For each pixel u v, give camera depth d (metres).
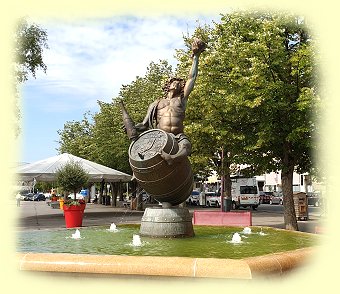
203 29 27.44
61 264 6.47
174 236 10.45
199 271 6.09
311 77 18.30
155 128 10.95
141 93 39.56
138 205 39.19
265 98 18.22
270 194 60.34
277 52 18.36
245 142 20.28
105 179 28.89
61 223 24.98
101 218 29.20
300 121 18.44
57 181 20.55
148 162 9.91
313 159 19.70
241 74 19.53
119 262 6.35
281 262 6.68
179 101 11.03
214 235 12.00
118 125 38.12
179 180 10.31
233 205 43.81
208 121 20.98
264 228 13.59
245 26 20.55
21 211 38.31
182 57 26.81
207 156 24.03
